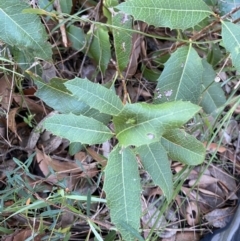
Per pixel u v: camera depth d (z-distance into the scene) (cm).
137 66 64
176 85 45
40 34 44
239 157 68
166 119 34
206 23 52
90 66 64
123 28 44
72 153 53
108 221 58
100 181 60
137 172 39
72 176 59
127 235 41
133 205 39
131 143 35
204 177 65
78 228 59
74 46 60
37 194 52
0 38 44
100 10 59
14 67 51
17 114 59
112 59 59
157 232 59
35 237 54
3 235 55
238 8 42
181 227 64
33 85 58
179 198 64
